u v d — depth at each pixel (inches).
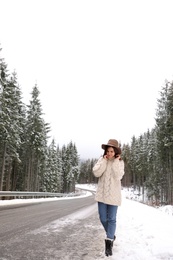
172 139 1331.2
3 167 1162.0
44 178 2178.9
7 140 1170.6
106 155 171.9
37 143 1461.6
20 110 1464.1
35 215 351.6
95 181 5974.4
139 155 2851.9
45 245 182.2
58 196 1405.0
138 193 3221.0
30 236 208.4
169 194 1412.4
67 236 219.3
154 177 1915.6
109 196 166.1
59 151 3233.3
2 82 1053.8
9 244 177.2
